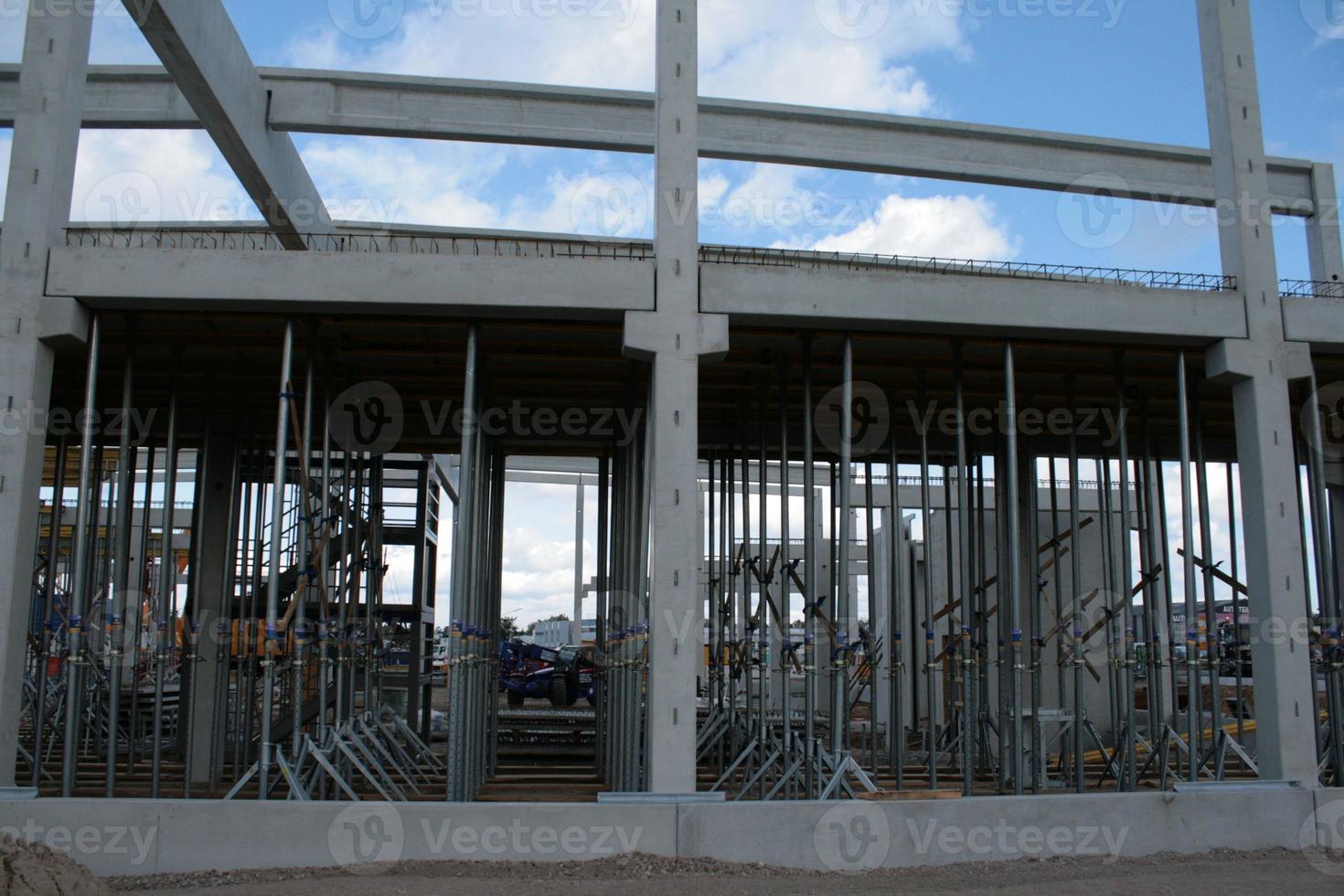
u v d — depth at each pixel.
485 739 14.37
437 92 15.18
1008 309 11.70
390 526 17.98
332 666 14.17
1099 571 19.84
